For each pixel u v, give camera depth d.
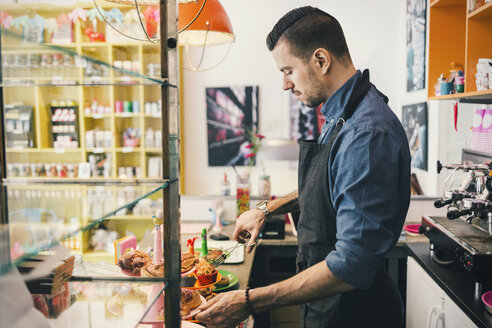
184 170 4.89
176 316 0.83
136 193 0.78
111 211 0.71
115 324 0.71
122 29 3.73
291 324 2.50
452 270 1.79
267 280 2.55
